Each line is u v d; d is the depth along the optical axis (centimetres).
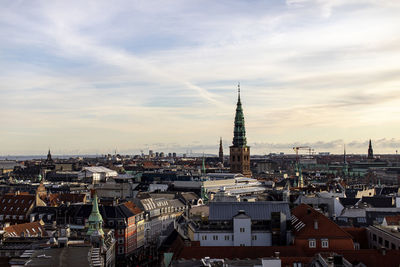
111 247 16088
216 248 12650
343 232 13525
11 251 12838
